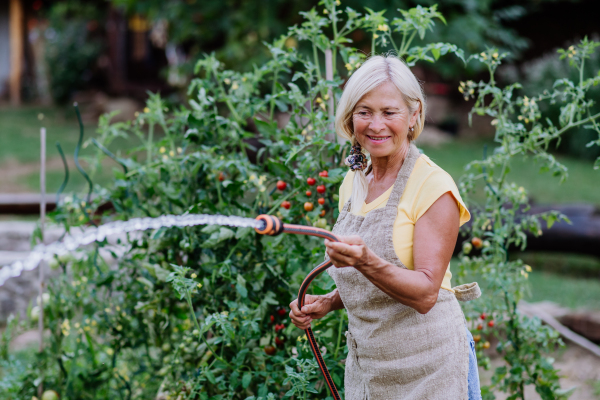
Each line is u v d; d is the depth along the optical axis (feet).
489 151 43.50
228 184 8.95
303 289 6.50
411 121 6.22
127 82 57.98
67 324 10.21
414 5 28.19
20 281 15.96
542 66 42.34
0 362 10.84
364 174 6.57
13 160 36.81
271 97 9.39
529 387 12.48
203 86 9.76
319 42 9.37
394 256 5.92
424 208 5.88
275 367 8.75
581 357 13.92
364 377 6.41
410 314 6.10
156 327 9.73
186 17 30.22
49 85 57.72
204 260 9.46
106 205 13.93
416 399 6.01
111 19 56.18
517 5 46.96
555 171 9.40
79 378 10.05
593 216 20.39
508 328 9.70
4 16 64.85
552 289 19.31
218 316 7.87
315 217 8.72
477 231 10.11
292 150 8.48
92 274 10.34
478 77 49.90
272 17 28.37
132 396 10.57
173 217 4.92
